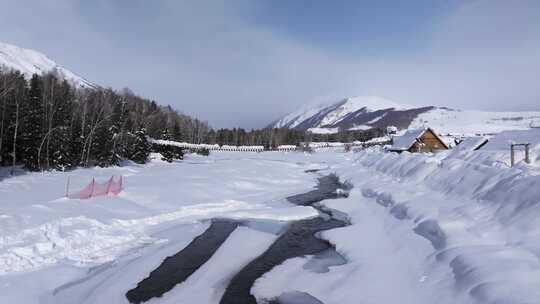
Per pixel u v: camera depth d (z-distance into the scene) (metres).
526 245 10.18
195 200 26.30
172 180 35.09
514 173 15.00
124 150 54.06
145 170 46.72
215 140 120.88
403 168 30.89
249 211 24.30
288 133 144.38
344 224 21.14
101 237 16.59
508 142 29.22
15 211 17.50
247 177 42.38
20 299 10.88
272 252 16.06
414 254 13.02
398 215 18.73
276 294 11.70
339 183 41.22
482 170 18.48
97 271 13.32
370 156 50.72
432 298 9.45
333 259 14.86
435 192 20.95
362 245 15.77
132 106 72.00
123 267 13.68
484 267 9.32
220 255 15.43
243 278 13.06
